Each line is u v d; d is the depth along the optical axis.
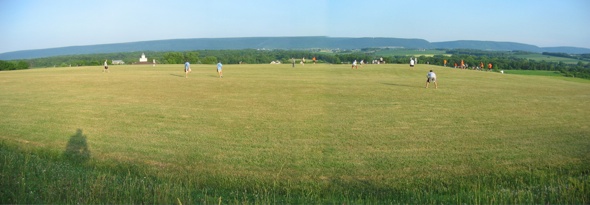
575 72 77.44
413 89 31.17
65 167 10.95
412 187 9.62
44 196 8.47
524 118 18.00
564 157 11.80
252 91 28.84
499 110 20.34
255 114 18.95
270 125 16.38
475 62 100.31
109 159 11.77
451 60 105.94
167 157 11.93
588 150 12.52
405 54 169.75
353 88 31.56
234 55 145.25
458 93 28.38
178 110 20.05
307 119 17.70
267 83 35.72
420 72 56.28
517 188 9.37
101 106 21.34
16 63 88.25
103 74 49.47
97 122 16.97
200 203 8.52
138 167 11.05
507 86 35.31
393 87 32.75
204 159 11.71
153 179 10.23
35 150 12.75
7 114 18.92
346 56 124.50
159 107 21.00
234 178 10.21
